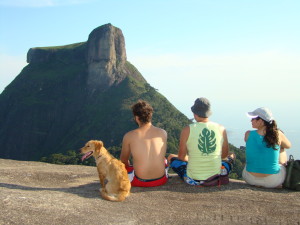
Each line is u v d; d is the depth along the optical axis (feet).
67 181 26.02
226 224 15.61
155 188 21.70
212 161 21.70
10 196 17.29
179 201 18.94
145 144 21.79
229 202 18.74
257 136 21.48
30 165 32.83
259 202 18.70
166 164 23.88
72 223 14.73
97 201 18.28
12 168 29.94
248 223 15.76
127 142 22.07
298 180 20.89
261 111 21.30
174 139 362.33
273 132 20.90
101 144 20.75
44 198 17.67
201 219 16.19
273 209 17.56
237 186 22.20
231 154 25.00
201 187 21.75
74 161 298.76
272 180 21.22
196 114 22.11
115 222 15.25
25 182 25.04
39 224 14.33
